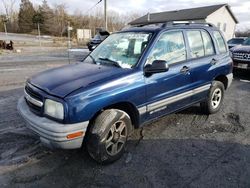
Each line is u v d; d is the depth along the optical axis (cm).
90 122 298
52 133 269
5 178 287
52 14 5797
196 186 278
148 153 347
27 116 298
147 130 423
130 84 317
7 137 381
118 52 379
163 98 365
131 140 386
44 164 316
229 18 3650
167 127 437
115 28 5209
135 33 389
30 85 322
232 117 491
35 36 4769
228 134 413
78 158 330
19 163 316
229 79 512
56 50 2247
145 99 339
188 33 415
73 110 268
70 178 289
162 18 3872
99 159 303
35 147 355
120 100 307
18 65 1149
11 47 2070
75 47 2784
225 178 292
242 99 618
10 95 604
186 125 448
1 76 848
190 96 418
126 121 324
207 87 456
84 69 344
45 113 284
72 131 271
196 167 314
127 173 301
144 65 338
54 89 286
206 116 493
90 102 279
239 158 337
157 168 312
